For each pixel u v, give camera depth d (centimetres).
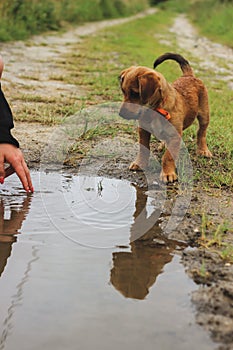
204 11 2852
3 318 219
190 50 1522
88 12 2459
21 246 295
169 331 210
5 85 812
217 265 274
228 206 369
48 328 212
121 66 1095
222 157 498
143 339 204
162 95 418
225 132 581
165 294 241
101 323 215
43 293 240
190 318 220
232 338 205
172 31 2184
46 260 277
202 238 308
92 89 831
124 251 291
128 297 238
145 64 1125
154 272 265
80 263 274
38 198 378
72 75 960
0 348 198
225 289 246
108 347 199
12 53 1204
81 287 247
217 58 1377
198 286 250
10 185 404
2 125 326
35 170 445
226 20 2080
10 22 1509
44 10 1825
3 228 321
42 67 1034
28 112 645
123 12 2969
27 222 332
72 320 217
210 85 959
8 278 256
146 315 222
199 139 504
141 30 2106
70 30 1938
